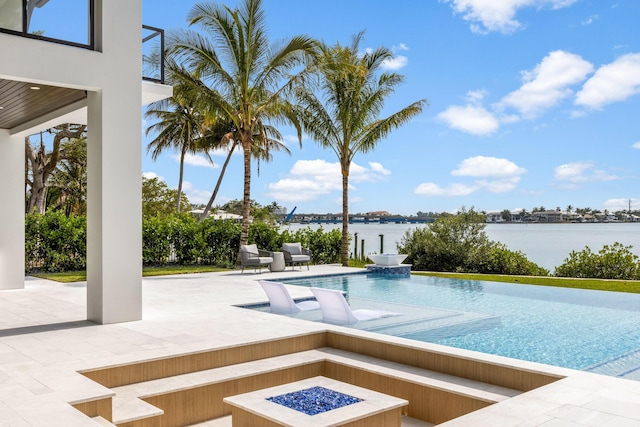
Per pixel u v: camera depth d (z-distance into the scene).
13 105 8.76
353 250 21.11
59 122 9.66
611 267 14.73
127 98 7.58
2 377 4.78
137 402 4.81
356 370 6.00
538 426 3.67
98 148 7.43
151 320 7.62
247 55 15.50
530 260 16.69
